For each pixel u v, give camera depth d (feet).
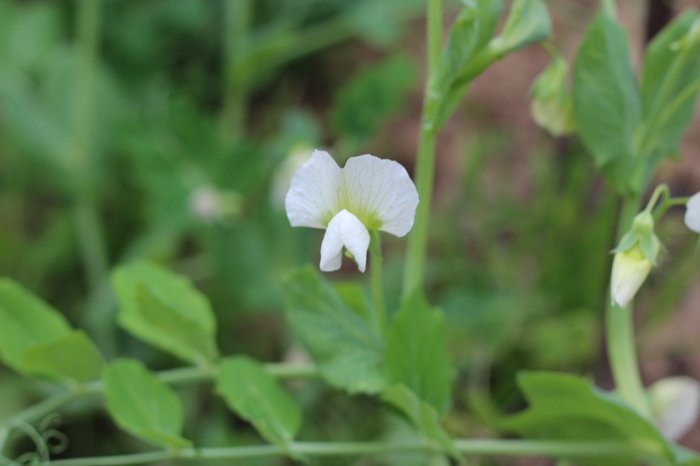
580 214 2.01
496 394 1.97
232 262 2.09
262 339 2.25
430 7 1.58
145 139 2.19
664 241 2.00
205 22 2.77
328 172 1.46
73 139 2.47
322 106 2.89
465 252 2.20
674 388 1.71
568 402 1.61
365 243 1.45
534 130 2.44
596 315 1.94
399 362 1.58
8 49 2.62
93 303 2.16
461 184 2.25
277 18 2.81
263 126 2.83
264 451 1.59
